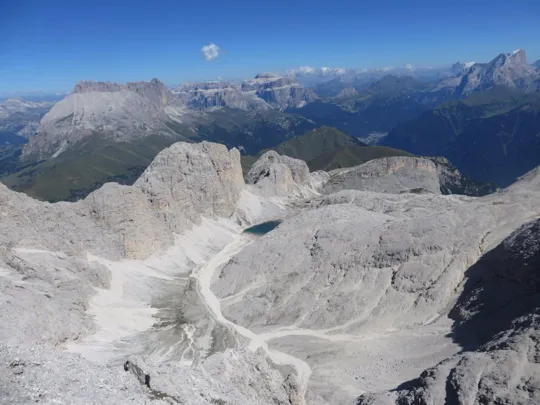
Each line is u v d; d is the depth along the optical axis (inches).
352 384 3321.9
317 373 3597.4
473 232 4702.3
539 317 2933.1
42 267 4938.5
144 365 2247.8
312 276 5251.0
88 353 4133.9
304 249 5703.7
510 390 2426.2
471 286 4185.5
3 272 4712.1
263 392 2605.8
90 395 1857.8
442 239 4709.6
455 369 2723.9
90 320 4724.4
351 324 4424.2
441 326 3907.5
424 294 4370.1
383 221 5816.9
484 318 3676.2
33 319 3964.1
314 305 4891.7
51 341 3934.5
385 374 3388.3
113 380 2073.1
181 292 5969.5
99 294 5334.6
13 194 5600.4
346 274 5029.5
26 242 5206.7
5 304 3951.8
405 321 4220.0
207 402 2134.6
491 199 5531.5
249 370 2632.9
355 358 3784.5
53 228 5679.1
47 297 4527.6
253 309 5167.3
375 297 4626.0
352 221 5851.4
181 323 5103.3
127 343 4581.7
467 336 3572.8
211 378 2410.2
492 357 2689.5
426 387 2679.6
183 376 2285.9
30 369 1930.4
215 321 5103.3
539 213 4785.9
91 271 5482.3
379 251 4987.7
